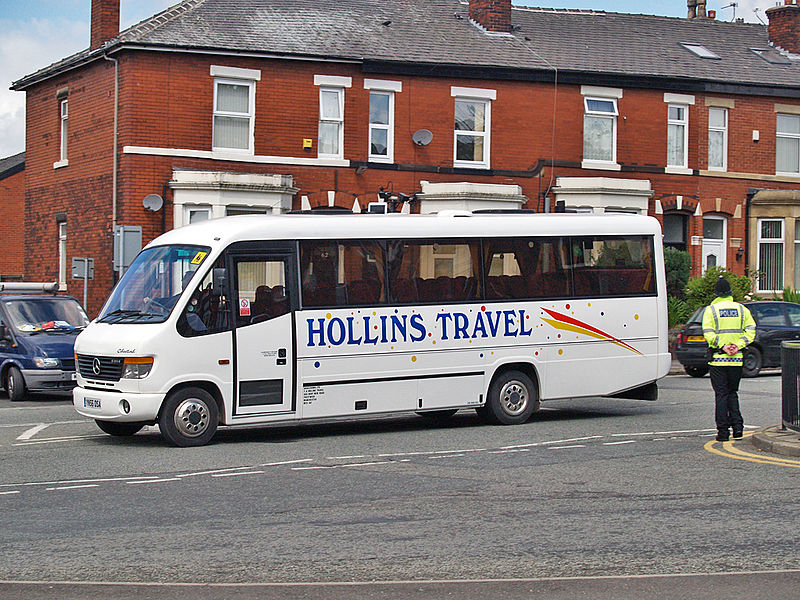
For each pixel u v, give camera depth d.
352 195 41.53
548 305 23.45
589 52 46.03
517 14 48.22
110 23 42.75
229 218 21.45
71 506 14.14
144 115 38.97
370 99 41.84
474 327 22.62
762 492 14.66
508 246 23.17
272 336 20.55
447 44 43.69
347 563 11.00
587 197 43.75
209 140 39.72
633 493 14.73
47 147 45.31
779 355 35.56
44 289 36.03
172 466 17.44
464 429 22.45
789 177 48.41
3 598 9.77
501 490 15.06
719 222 47.62
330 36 42.06
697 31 51.09
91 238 41.41
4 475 16.61
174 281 20.27
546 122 44.03
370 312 21.56
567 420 23.86
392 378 21.75
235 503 14.27
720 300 20.11
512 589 9.94
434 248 22.41
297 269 20.94
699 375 36.91
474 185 41.69
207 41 39.62
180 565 11.00
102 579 10.48
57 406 28.38
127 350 19.52
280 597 9.74
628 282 24.44
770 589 9.84
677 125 46.47
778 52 51.06
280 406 20.64
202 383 20.11
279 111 40.59
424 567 10.80
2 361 30.56
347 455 18.64
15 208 62.72
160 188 39.12
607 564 10.86
